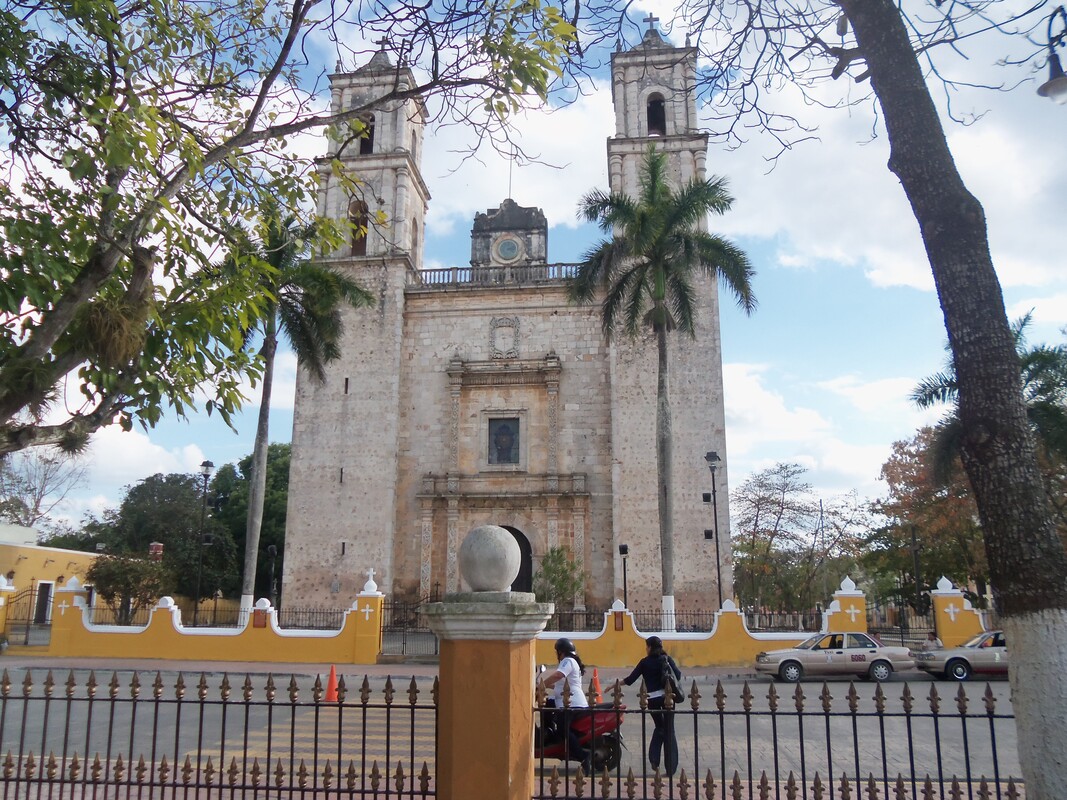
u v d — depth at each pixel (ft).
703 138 131.75
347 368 128.67
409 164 137.69
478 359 129.80
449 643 19.81
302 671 76.48
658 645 33.12
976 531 132.67
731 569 114.42
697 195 92.22
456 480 124.36
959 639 84.84
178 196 28.45
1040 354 97.19
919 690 63.46
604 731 30.73
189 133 27.73
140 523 168.55
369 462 124.67
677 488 117.91
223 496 189.98
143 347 24.73
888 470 147.74
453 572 121.29
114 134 21.91
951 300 20.16
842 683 70.18
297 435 126.82
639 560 116.16
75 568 142.61
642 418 120.78
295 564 121.90
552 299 130.62
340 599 119.85
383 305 130.72
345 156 137.49
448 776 19.12
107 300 23.09
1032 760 17.72
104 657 88.43
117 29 24.34
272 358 96.94
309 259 97.76
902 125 21.56
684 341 122.72
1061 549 18.51
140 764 22.33
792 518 174.19
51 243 24.76
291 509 124.06
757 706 54.03
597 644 84.17
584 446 125.08
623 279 95.71
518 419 127.75
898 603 172.96
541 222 158.51
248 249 30.30
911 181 21.27
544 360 127.54
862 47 22.79
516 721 19.36
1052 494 107.55
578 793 20.94
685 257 92.63
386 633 110.11
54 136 26.40
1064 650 17.81
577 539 120.67
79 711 50.26
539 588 110.52
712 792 20.47
